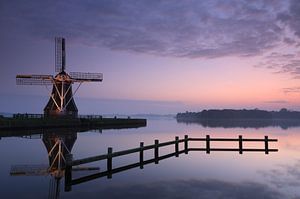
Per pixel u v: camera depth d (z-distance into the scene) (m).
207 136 25.31
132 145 28.77
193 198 11.11
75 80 53.66
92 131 47.88
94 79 54.44
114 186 12.99
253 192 11.98
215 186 12.98
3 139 31.77
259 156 22.41
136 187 12.80
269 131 58.72
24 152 23.20
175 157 22.02
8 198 11.00
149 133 47.31
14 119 40.88
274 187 12.84
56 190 12.23
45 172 15.95
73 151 24.30
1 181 13.83
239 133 50.84
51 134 39.00
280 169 17.08
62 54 53.22
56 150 24.47
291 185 13.19
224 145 33.75
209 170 16.78
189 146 32.31
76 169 17.00
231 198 11.16
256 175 15.38
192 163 19.20
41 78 52.31
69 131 45.94
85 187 12.82
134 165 18.23
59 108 51.88
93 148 26.19
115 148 26.31
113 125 66.75
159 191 12.12
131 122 75.38
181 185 13.16
